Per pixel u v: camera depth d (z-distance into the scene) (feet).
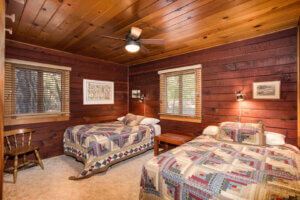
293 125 7.64
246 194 3.83
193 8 5.98
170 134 11.46
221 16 6.57
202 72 10.70
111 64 14.39
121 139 9.55
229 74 9.55
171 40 9.16
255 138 7.25
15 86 9.39
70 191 6.92
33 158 10.01
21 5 5.82
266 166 5.09
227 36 8.66
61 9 6.08
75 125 11.95
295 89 7.61
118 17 6.63
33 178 7.99
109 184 7.48
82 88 12.41
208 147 6.98
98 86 13.41
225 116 9.69
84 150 8.78
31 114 9.86
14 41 9.28
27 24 7.27
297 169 4.88
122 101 15.34
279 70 7.99
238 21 7.00
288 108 7.77
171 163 5.37
